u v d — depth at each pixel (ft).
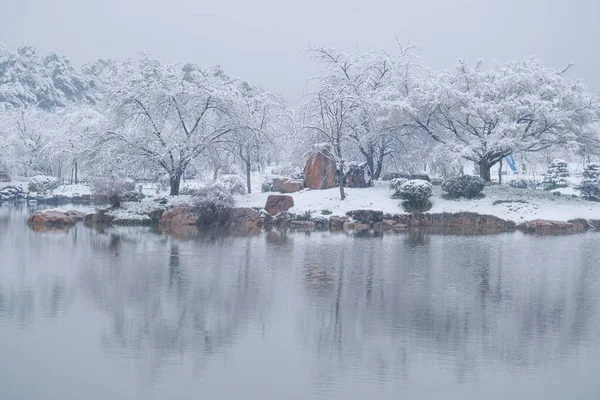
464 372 36.50
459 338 42.50
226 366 36.88
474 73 132.77
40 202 178.09
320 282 59.77
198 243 87.66
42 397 32.22
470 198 122.01
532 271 67.26
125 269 65.10
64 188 187.93
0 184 198.39
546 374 36.27
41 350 38.99
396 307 50.37
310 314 47.93
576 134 129.08
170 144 122.01
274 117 145.59
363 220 114.11
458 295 54.90
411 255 78.13
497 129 124.57
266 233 102.94
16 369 35.86
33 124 236.22
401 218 115.03
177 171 125.18
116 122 123.75
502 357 39.06
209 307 49.44
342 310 49.19
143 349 39.50
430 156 129.90
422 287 58.13
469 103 125.49
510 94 129.80
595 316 48.34
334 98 125.39
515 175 205.57
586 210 118.42
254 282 59.31
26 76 351.25
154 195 142.82
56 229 104.32
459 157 122.42
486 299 53.52
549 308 50.67
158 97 123.03
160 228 108.27
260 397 32.58
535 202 120.67
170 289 55.62
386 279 61.72
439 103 127.03
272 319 46.55
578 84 129.49
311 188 131.54
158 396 32.55
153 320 45.65
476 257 77.10
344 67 134.62
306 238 96.07
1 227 106.01
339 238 96.63
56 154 196.03
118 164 122.21
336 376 35.63
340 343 41.19
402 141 140.15
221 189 116.06
